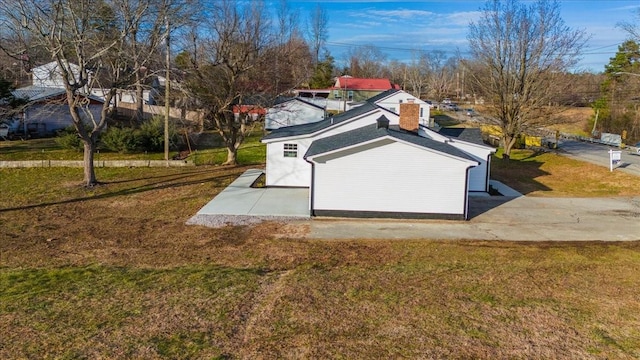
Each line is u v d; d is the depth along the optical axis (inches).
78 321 276.5
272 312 287.0
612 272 377.1
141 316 283.6
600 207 687.1
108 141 1107.9
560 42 1088.8
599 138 1662.2
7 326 269.6
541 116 1104.8
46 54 817.5
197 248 461.4
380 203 597.9
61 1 663.8
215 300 310.0
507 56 1106.1
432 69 4183.1
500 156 1213.7
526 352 236.1
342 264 411.2
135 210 617.9
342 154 588.4
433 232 539.8
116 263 412.2
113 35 762.8
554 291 326.3
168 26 764.6
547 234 538.0
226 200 671.8
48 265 405.4
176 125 1216.2
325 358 229.8
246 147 1211.9
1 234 506.0
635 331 260.1
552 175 965.8
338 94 2640.3
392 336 253.1
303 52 2301.9
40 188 745.0
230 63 924.0
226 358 230.4
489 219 606.2
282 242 483.5
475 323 269.6
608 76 1972.2
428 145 601.3
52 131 1307.8
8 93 1051.9
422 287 333.4
